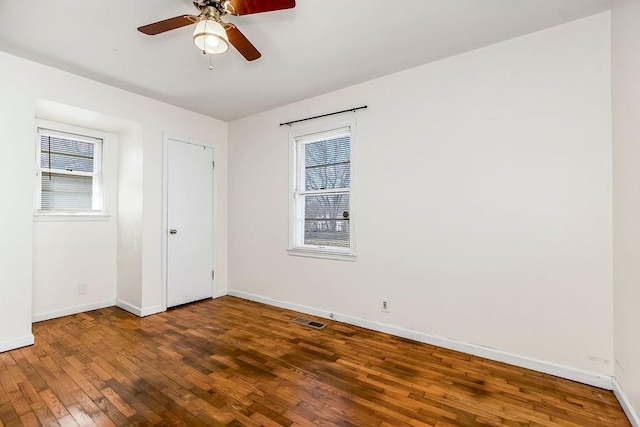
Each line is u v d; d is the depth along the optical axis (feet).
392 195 9.87
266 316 11.55
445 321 8.91
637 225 5.56
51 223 11.26
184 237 13.03
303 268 12.06
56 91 9.43
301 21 7.08
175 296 12.67
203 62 9.04
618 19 6.31
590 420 5.76
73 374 7.29
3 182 8.46
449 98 8.84
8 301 8.52
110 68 9.40
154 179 12.03
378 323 10.11
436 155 9.06
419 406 6.16
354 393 6.59
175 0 6.37
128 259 12.28
